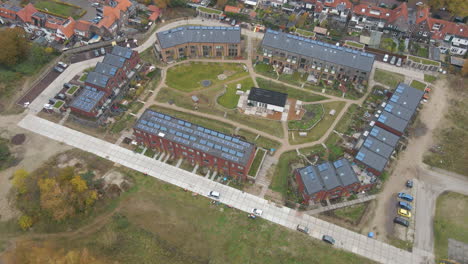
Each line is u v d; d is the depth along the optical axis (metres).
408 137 121.12
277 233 97.25
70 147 115.38
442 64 147.50
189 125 110.75
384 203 104.44
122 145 117.00
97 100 121.75
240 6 173.75
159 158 114.06
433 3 163.38
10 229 95.38
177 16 168.12
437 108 130.62
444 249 95.50
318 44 139.75
